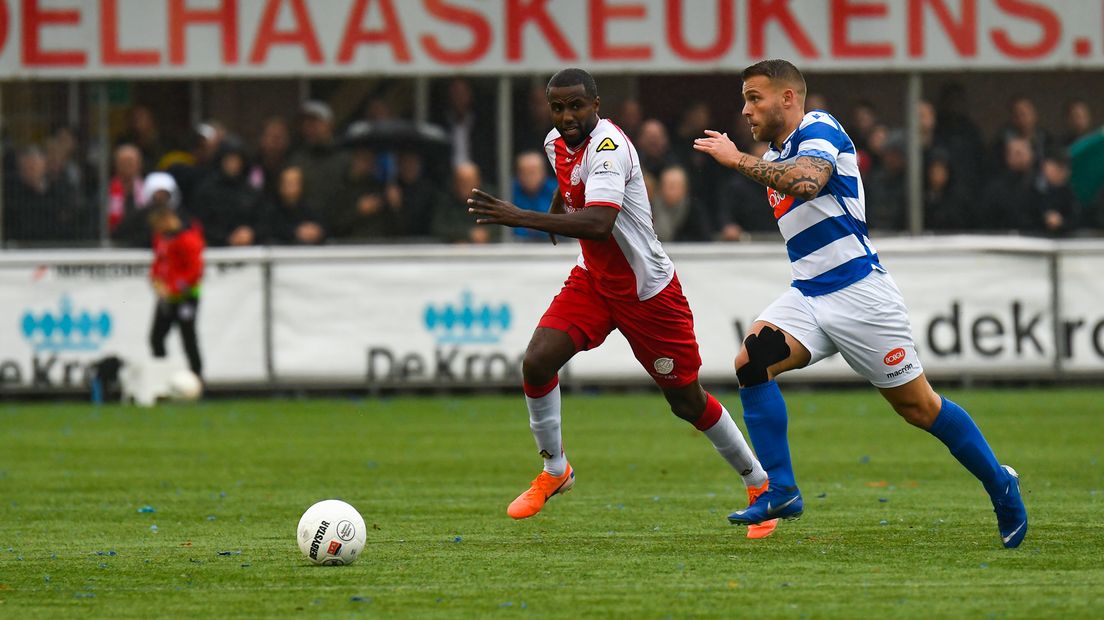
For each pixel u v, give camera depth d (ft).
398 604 59.00
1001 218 188.65
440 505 93.15
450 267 178.81
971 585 62.23
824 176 70.49
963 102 191.62
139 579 65.57
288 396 184.34
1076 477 103.65
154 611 58.13
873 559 69.67
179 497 97.81
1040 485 99.30
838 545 74.38
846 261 72.79
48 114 187.01
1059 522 81.97
